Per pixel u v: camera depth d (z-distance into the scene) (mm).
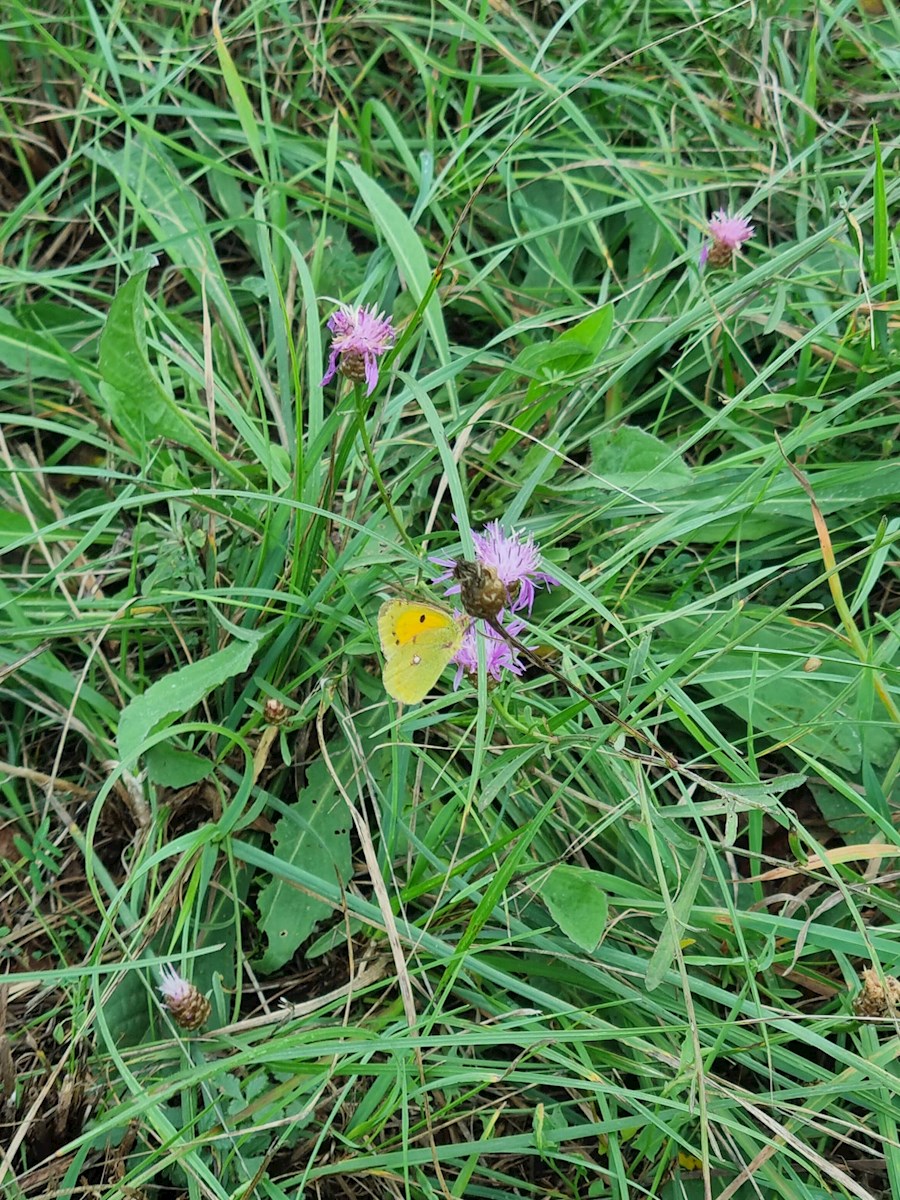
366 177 1044
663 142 1089
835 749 977
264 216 1066
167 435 979
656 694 962
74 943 974
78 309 1075
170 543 988
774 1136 936
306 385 1049
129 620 977
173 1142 905
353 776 967
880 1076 904
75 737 1009
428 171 1062
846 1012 938
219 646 987
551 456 992
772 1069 924
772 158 1073
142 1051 936
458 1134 945
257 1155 930
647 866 963
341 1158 935
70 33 1115
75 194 1101
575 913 936
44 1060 943
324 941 956
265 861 957
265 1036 939
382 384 1040
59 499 1041
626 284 1080
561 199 1099
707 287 1044
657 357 1055
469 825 973
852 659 988
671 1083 907
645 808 920
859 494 1008
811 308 1059
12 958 972
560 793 931
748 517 1009
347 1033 923
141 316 954
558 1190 937
